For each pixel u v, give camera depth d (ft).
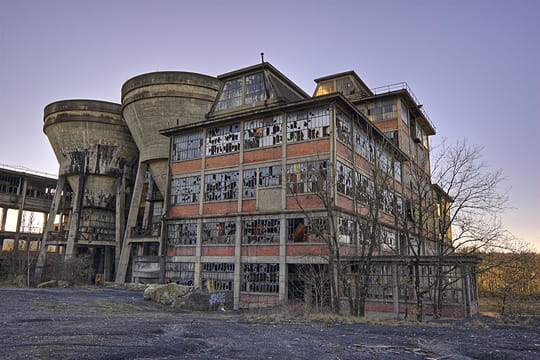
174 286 93.71
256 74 108.88
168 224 112.78
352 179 95.86
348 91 144.77
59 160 173.37
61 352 30.42
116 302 85.56
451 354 33.68
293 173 93.15
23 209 198.80
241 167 101.76
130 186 177.17
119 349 32.63
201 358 31.30
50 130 169.89
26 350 30.71
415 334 44.39
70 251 157.48
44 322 48.14
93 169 165.58
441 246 70.95
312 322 57.93
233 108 110.11
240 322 59.62
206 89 138.41
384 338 41.86
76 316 56.75
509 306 110.73
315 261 84.74
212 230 103.60
